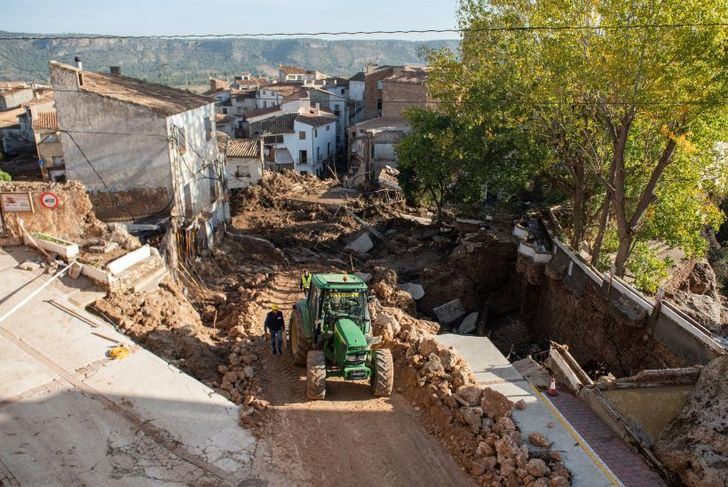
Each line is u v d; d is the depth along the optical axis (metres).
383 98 59.53
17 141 66.44
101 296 16.45
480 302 28.80
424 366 13.59
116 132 24.83
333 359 13.45
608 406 12.70
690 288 26.00
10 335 14.21
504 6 24.20
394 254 34.16
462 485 10.62
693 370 11.62
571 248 23.64
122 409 12.08
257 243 32.75
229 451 11.20
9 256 17.95
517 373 14.55
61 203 18.95
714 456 9.98
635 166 22.58
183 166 26.89
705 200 23.47
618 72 17.41
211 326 19.14
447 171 33.69
